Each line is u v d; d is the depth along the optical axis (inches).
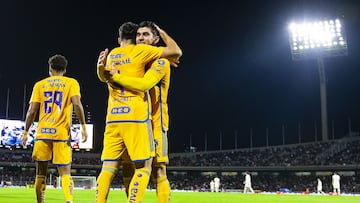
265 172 2659.9
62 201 428.1
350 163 2353.6
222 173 2783.0
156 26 225.3
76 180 1738.4
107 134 199.3
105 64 192.2
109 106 201.2
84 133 294.7
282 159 2687.0
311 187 2364.7
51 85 286.4
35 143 282.4
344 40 2006.6
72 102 288.7
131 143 191.5
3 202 390.6
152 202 439.5
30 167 2596.0
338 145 2576.3
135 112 192.7
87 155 2775.6
